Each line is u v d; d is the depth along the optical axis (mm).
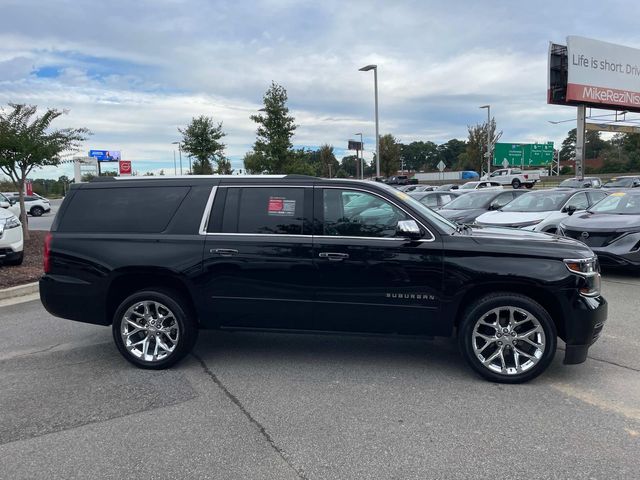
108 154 50000
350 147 40625
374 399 4082
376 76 27375
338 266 4508
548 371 4625
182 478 3027
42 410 3957
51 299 4945
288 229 4633
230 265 4641
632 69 33750
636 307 6805
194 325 4875
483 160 52938
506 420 3686
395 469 3084
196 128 29766
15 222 9602
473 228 5035
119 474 3072
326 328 4652
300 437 3488
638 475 2988
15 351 5410
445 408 3900
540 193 12188
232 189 4797
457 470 3061
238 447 3365
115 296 4969
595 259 4434
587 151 103125
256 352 5281
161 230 4797
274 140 25281
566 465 3096
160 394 4242
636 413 3768
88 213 4965
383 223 4543
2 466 3174
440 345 5438
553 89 32188
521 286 4367
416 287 4418
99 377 4641
